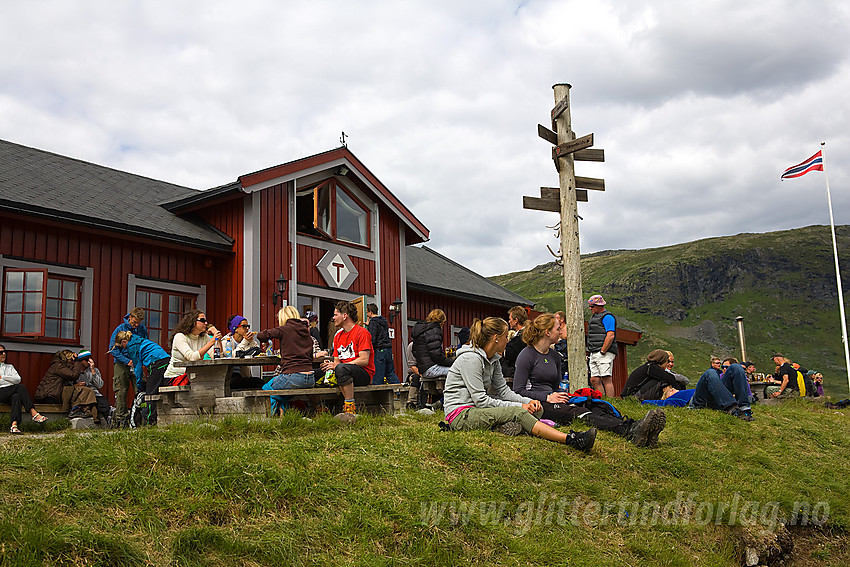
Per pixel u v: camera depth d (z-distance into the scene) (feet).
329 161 52.95
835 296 580.30
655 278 606.55
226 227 49.01
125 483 14.69
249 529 14.24
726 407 33.63
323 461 17.62
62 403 36.94
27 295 38.96
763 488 23.99
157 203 50.75
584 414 25.36
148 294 45.62
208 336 30.60
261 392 25.66
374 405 28.63
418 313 67.62
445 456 19.43
